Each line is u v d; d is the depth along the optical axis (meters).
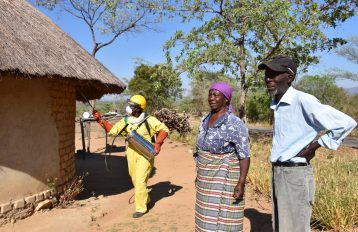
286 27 10.76
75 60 5.78
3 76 4.36
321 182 6.45
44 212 5.49
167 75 12.84
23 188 5.27
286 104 3.20
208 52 11.95
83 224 5.14
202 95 31.23
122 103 23.36
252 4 11.20
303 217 3.25
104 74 6.41
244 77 13.34
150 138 5.55
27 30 5.46
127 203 6.11
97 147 12.89
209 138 3.48
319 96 30.97
